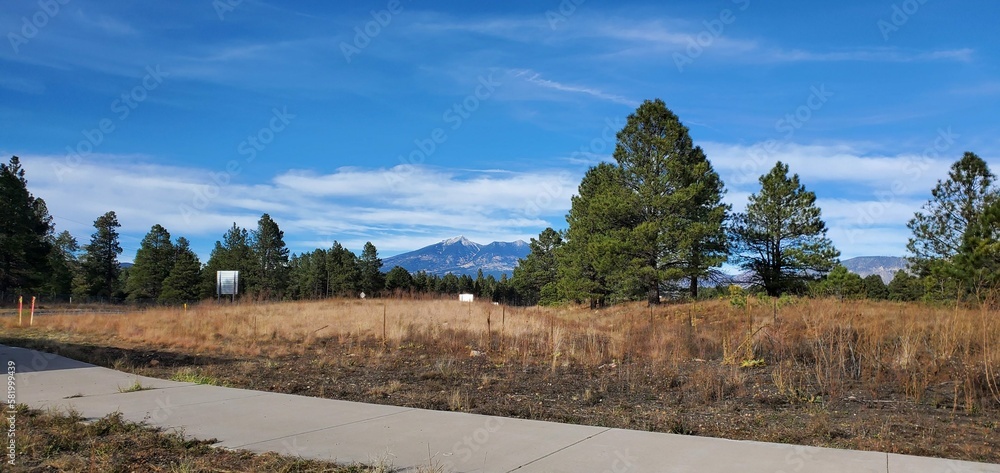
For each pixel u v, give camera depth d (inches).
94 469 205.5
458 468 208.7
